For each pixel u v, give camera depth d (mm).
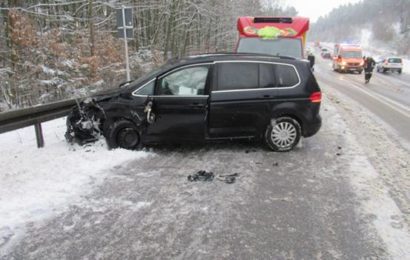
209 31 38625
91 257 3809
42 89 13680
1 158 6762
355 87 22516
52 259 3775
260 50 10891
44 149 7305
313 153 7355
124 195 5246
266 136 7359
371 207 4957
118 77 17953
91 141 7480
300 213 4781
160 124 7148
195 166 6488
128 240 4117
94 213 4719
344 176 6082
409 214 4766
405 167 6559
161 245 4023
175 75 7141
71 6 18172
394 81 28500
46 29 14625
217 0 36219
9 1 13352
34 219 4551
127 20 11617
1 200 5016
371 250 3967
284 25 11062
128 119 7199
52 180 5707
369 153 7410
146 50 23250
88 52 16203
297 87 7320
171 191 5406
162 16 26906
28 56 13258
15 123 6910
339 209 4895
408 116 12125
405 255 3881
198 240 4125
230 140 7434
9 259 3768
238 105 7148
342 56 37250
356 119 11141
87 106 7461
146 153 7105
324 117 11273
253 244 4062
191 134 7191
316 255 3873
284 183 5773
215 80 7156
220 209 4863
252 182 5801
